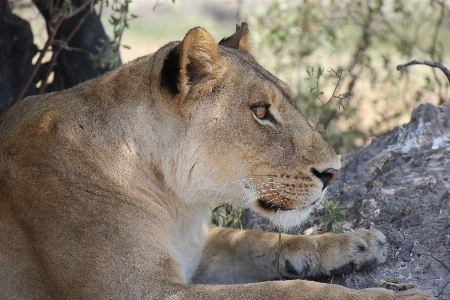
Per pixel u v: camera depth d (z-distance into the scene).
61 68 13.31
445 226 8.45
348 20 18.27
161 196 8.22
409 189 9.18
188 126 7.95
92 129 8.02
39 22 20.70
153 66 8.02
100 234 7.64
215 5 28.95
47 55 15.15
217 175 8.05
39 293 7.72
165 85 7.87
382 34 18.30
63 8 11.55
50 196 7.73
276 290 7.23
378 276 8.23
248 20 18.94
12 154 8.09
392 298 6.97
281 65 18.31
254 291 7.25
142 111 8.04
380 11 18.08
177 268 7.92
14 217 7.85
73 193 7.75
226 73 7.92
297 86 17.45
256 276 8.97
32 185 7.82
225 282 9.05
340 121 17.25
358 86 20.42
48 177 7.80
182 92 7.77
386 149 10.45
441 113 10.58
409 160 9.96
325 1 19.05
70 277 7.50
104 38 13.42
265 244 8.91
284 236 8.92
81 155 7.90
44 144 7.95
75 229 7.62
